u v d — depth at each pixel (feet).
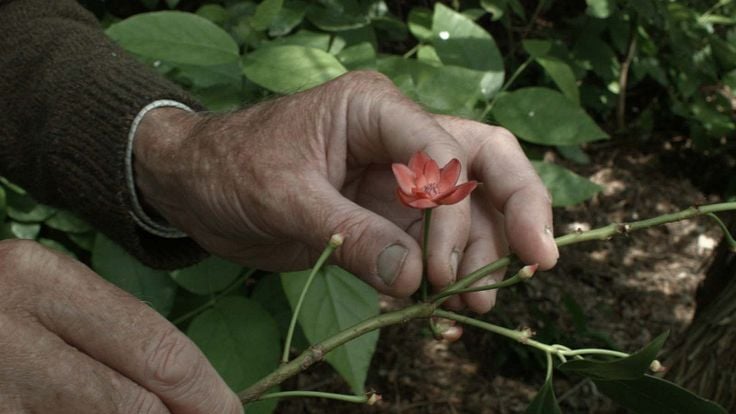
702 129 4.71
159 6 2.81
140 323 1.16
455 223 1.42
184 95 1.68
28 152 1.71
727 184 4.72
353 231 1.35
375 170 1.60
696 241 4.43
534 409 1.37
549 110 2.00
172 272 2.11
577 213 4.47
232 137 1.52
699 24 4.32
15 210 2.21
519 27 4.56
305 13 2.34
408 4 3.99
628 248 4.35
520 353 3.61
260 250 1.63
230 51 1.90
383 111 1.45
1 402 1.11
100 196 1.66
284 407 3.37
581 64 4.24
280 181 1.44
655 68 4.47
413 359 3.63
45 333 1.13
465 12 2.95
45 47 1.70
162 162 1.59
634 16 4.25
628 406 1.32
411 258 1.33
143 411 1.15
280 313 2.41
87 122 1.64
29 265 1.16
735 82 4.46
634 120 5.06
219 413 1.21
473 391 3.53
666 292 4.13
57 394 1.13
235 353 1.98
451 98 2.02
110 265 2.13
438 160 1.40
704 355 2.35
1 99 1.70
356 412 3.40
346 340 1.36
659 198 4.61
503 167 1.50
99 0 2.47
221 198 1.51
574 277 4.15
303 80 1.87
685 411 1.27
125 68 1.68
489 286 1.36
